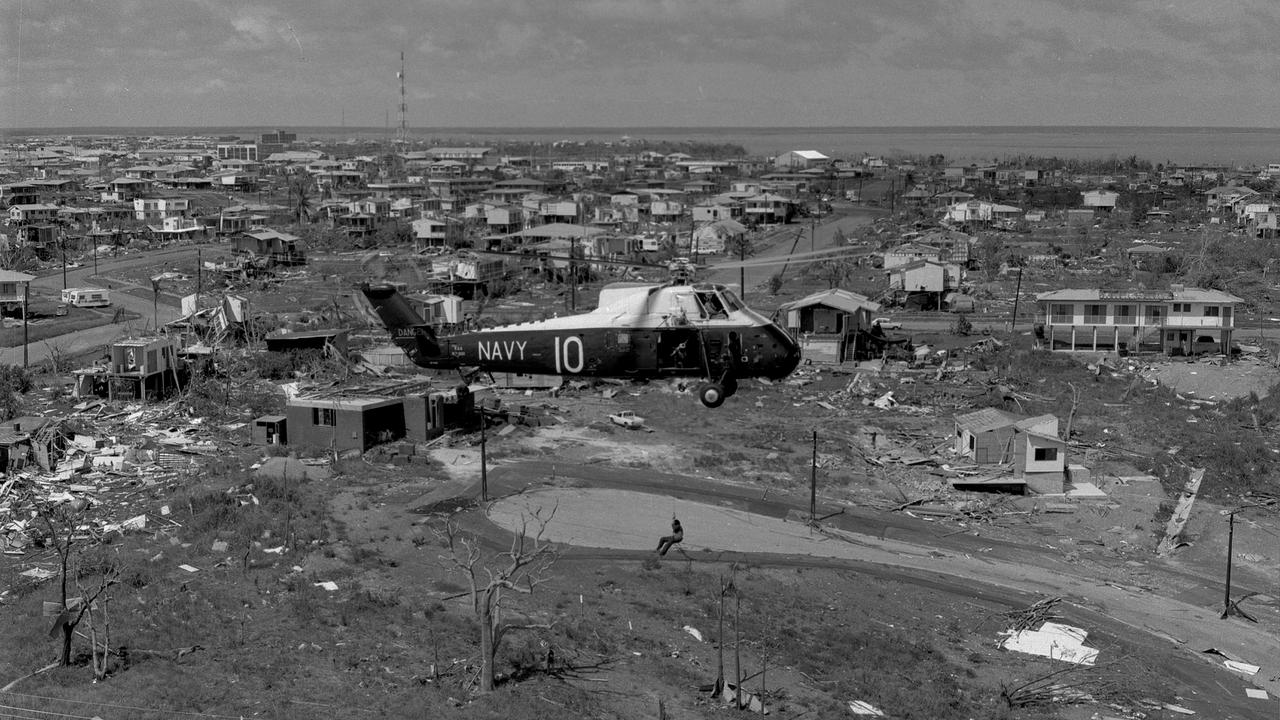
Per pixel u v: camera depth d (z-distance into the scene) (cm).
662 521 5391
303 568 4506
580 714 3369
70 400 7312
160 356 7488
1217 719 3759
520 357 4028
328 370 8381
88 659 3519
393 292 4241
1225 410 7488
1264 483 6175
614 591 4491
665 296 3784
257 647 3700
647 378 3866
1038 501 5872
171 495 5369
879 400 7688
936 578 4875
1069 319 9169
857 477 6162
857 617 4416
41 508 5075
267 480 5559
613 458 6406
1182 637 4434
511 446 6556
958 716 3634
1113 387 8006
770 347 3712
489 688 3475
